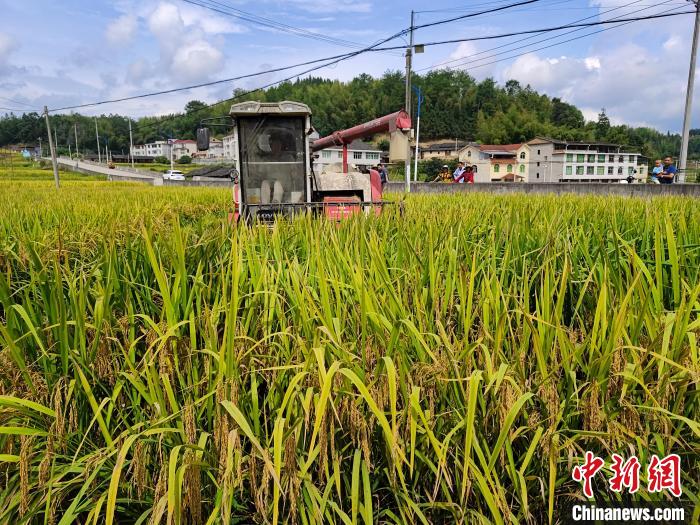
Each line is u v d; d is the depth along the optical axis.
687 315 2.40
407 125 9.30
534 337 2.41
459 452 2.42
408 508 2.32
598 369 2.43
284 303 3.23
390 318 2.82
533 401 2.50
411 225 5.12
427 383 2.46
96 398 2.84
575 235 4.60
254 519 2.43
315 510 2.15
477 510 2.46
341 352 2.44
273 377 2.69
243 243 3.99
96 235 5.56
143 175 84.06
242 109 8.38
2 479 2.52
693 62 20.84
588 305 3.53
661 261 3.16
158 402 2.51
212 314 2.84
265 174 8.73
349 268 3.30
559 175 86.12
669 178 18.31
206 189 25.45
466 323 2.78
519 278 3.77
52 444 2.36
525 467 2.23
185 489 2.14
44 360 2.73
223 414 2.23
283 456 2.19
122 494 2.54
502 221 5.35
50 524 2.28
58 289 2.73
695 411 2.47
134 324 3.08
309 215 5.51
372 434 2.54
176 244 2.97
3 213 8.58
